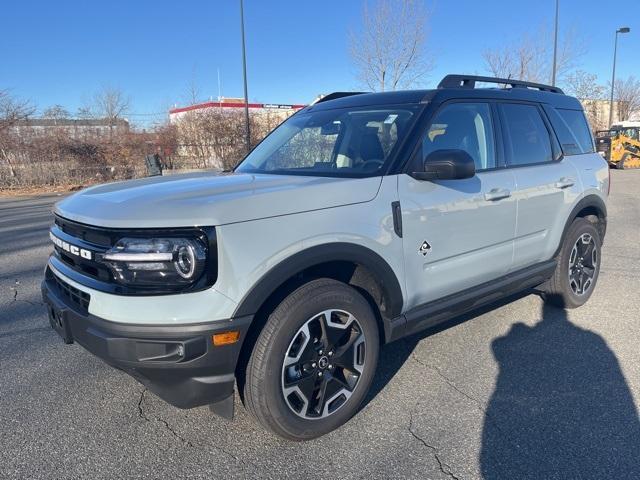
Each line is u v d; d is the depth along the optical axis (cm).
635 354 377
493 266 369
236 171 377
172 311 229
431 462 259
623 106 4294
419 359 373
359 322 286
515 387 331
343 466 258
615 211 1077
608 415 297
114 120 2159
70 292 265
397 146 313
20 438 283
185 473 254
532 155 410
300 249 254
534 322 441
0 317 471
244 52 1916
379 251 286
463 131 354
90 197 285
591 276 481
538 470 252
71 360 379
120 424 296
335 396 282
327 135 362
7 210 1315
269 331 253
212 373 241
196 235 230
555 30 2120
